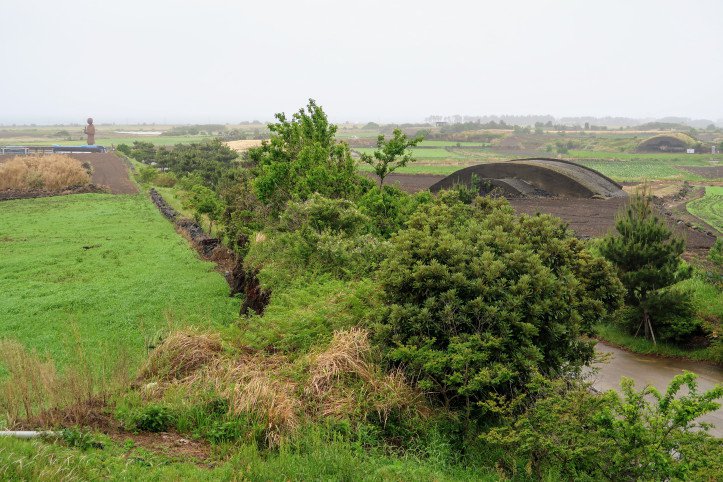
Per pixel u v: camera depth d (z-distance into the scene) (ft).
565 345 33.63
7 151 383.45
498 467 27.71
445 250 34.27
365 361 32.14
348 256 47.50
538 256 34.63
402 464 25.21
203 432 26.78
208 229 112.78
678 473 21.70
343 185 72.13
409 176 248.32
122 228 117.08
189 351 33.83
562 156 422.82
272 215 72.59
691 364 47.67
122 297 65.72
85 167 248.73
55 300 63.67
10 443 21.34
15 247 96.07
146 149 340.18
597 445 24.02
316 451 24.81
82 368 31.32
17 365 29.60
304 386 30.19
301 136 80.53
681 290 56.49
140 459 23.26
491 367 30.45
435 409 31.14
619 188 175.11
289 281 48.80
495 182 164.66
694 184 235.61
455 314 32.35
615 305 38.24
